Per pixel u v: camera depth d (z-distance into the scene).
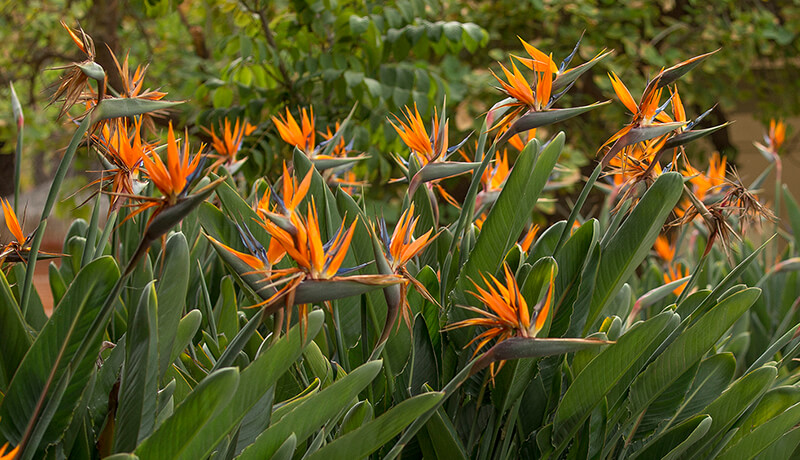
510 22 10.36
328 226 2.88
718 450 3.05
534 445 2.93
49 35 12.12
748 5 12.71
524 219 2.94
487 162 2.90
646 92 2.78
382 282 2.33
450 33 6.64
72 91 2.57
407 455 2.92
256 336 2.89
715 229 3.01
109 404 2.54
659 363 2.97
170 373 2.73
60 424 2.49
